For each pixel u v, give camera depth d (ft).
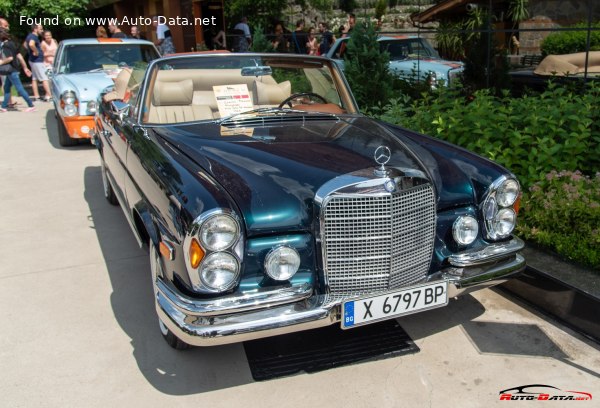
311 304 8.86
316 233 8.95
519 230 13.38
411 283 9.91
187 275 8.43
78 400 9.30
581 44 24.80
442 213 10.21
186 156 10.26
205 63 13.52
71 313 12.07
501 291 12.69
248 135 11.31
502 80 23.45
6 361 10.35
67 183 22.17
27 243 16.06
